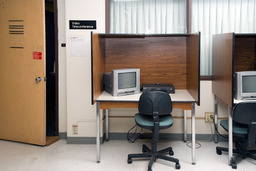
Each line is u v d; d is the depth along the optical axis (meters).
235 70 3.37
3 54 3.38
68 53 3.32
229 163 2.73
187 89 3.36
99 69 3.02
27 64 3.29
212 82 3.33
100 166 2.74
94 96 2.73
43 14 3.18
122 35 3.13
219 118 3.39
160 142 3.42
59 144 3.40
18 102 3.38
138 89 3.17
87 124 3.39
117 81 2.96
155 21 3.43
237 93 2.85
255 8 3.32
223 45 2.83
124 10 3.44
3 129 3.52
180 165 2.74
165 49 3.43
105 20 3.38
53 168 2.69
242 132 2.61
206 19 3.38
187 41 3.32
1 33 3.36
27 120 3.36
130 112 3.50
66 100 3.52
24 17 3.25
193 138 2.75
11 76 3.37
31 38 3.24
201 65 3.44
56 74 3.51
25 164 2.78
